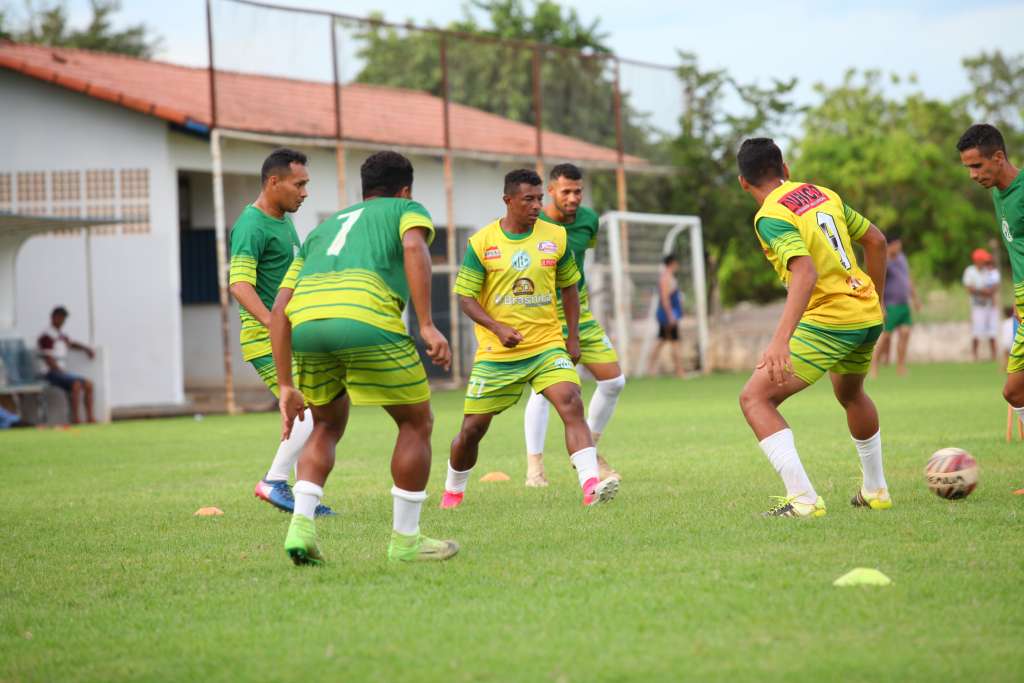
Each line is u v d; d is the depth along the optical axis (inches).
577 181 1125.1
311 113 3014.3
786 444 862.5
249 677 498.6
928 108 5974.4
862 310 852.0
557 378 989.2
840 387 891.4
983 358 4141.2
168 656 540.1
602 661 498.6
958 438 1414.9
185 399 3115.2
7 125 2935.5
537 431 1147.3
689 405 2255.2
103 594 683.4
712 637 529.0
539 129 3351.4
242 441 1831.9
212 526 937.5
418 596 641.0
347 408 775.7
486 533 845.8
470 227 3459.6
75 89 2847.0
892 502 922.7
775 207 844.6
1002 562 672.4
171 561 780.0
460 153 3206.2
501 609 599.8
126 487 1234.6
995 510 867.4
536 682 473.4
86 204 2913.4
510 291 995.9
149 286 2901.1
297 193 1008.2
